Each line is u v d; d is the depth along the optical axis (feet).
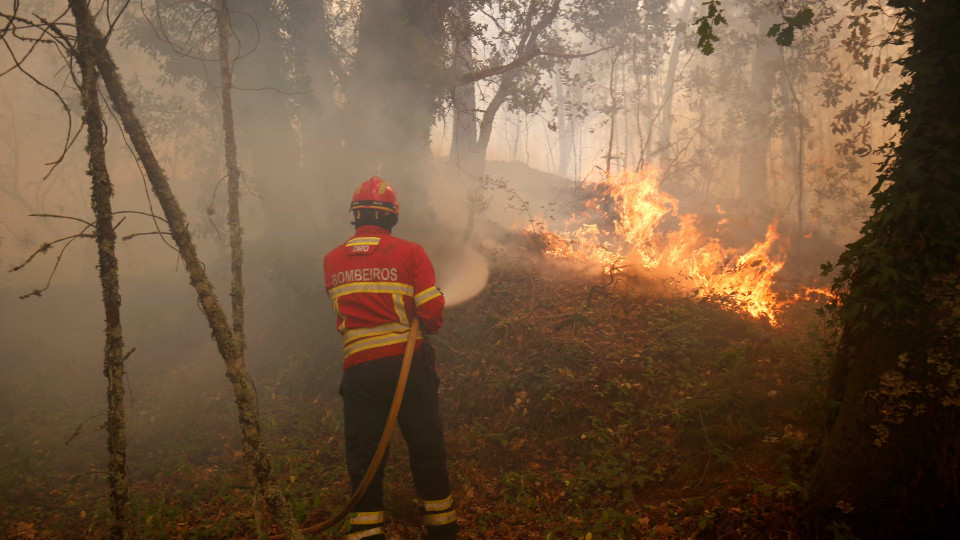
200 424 23.03
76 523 15.46
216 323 10.02
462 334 23.93
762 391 16.53
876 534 11.01
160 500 15.55
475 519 13.94
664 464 15.01
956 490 10.90
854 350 12.87
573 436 16.98
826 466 11.65
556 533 12.94
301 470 16.96
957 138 11.02
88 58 9.45
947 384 10.75
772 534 11.66
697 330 20.70
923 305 11.05
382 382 11.37
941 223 11.09
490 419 18.84
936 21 11.25
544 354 20.66
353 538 10.94
